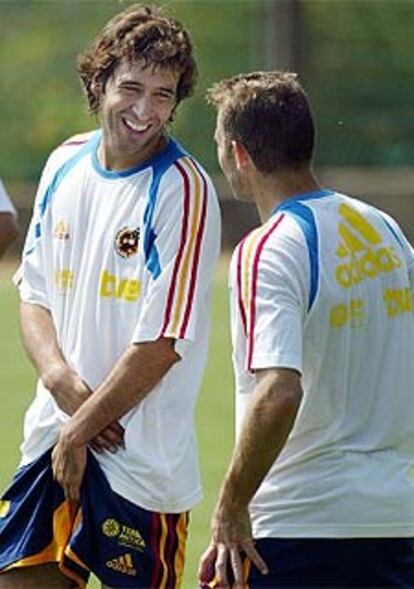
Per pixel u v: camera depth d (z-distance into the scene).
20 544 17.83
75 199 17.67
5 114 83.12
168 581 17.53
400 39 82.25
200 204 17.11
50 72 83.69
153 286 17.00
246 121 16.03
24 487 17.95
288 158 16.02
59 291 17.77
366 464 15.91
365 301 15.89
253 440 15.09
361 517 15.83
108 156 17.53
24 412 35.72
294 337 15.21
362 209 16.27
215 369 41.72
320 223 15.80
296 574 15.88
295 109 16.00
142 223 17.17
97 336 17.45
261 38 81.00
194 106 78.56
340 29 81.75
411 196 69.94
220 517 15.36
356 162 80.19
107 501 17.42
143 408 17.33
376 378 16.02
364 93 81.12
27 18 84.19
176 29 17.38
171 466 17.42
